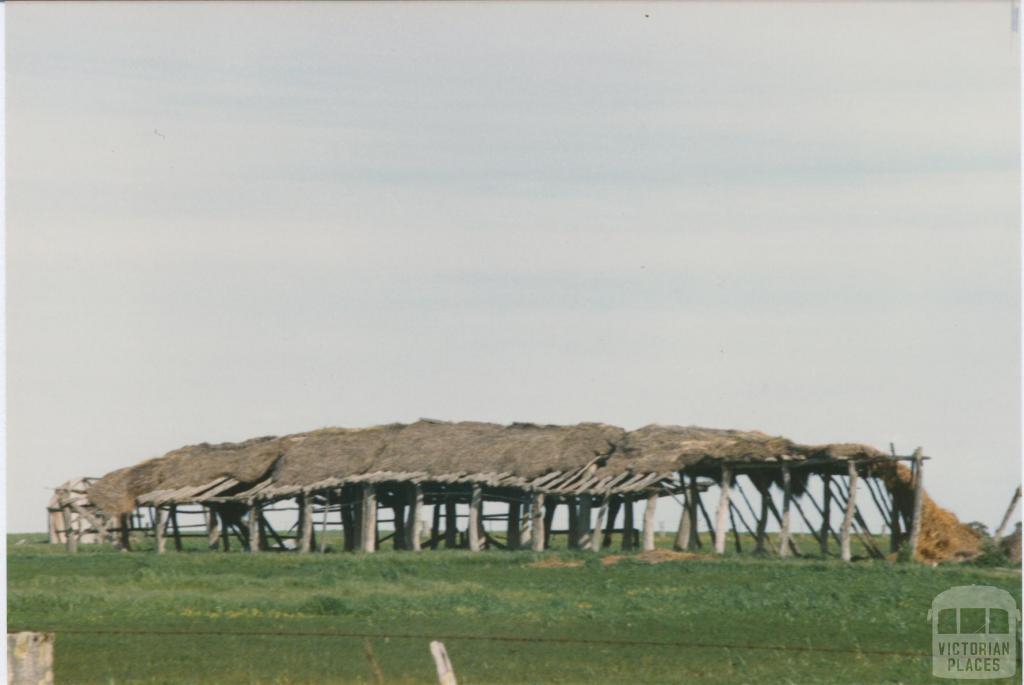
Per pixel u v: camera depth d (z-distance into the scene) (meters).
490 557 94.12
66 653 50.78
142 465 117.69
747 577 78.44
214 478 114.38
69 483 119.88
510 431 112.12
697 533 100.06
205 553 107.31
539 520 102.12
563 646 52.09
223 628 56.62
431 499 114.12
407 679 45.84
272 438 120.56
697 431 104.94
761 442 94.25
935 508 91.00
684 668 47.84
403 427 116.75
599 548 100.38
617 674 46.81
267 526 114.50
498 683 45.38
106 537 119.75
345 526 115.88
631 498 104.94
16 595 67.81
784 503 93.00
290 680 45.84
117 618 60.19
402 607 63.03
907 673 47.47
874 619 59.53
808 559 89.50
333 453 111.75
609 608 63.12
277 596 69.12
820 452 91.06
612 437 107.38
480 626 57.06
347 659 49.44
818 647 52.16
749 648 51.59
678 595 68.56
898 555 86.94
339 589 72.81
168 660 49.50
